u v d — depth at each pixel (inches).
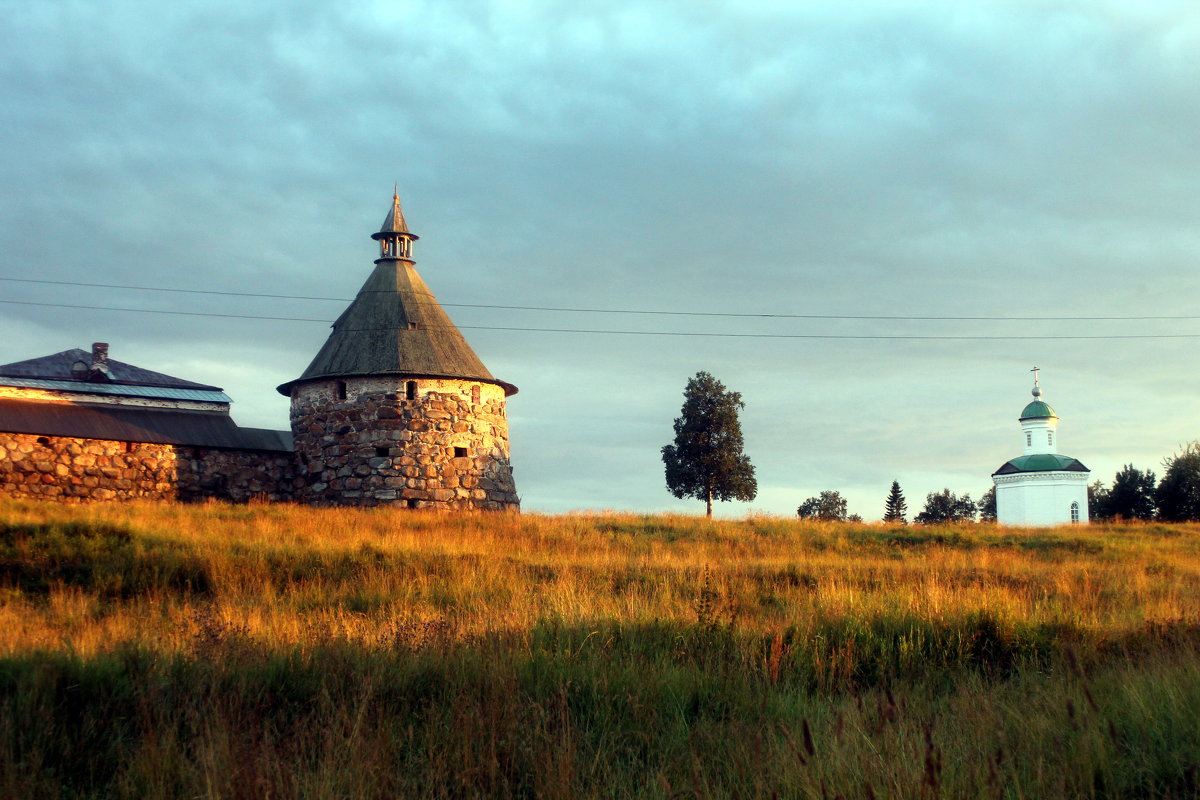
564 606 522.9
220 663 373.7
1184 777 262.1
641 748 322.0
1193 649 420.8
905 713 338.0
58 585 685.9
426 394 1455.5
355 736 295.7
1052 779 269.3
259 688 356.5
